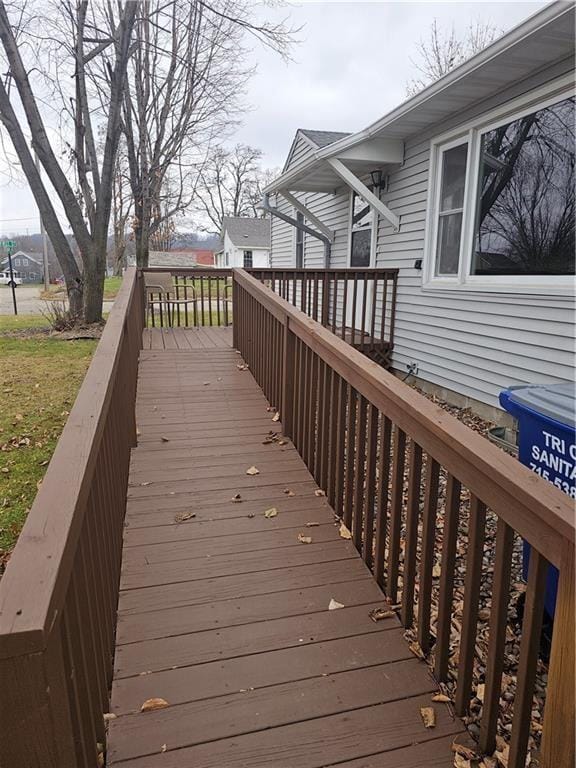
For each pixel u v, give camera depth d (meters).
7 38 9.48
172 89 13.41
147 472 3.21
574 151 4.13
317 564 2.36
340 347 2.51
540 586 1.22
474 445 1.45
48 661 0.83
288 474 3.22
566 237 4.28
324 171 7.48
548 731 1.15
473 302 5.34
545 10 3.55
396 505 2.03
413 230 6.41
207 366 5.47
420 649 1.85
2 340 9.91
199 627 1.96
